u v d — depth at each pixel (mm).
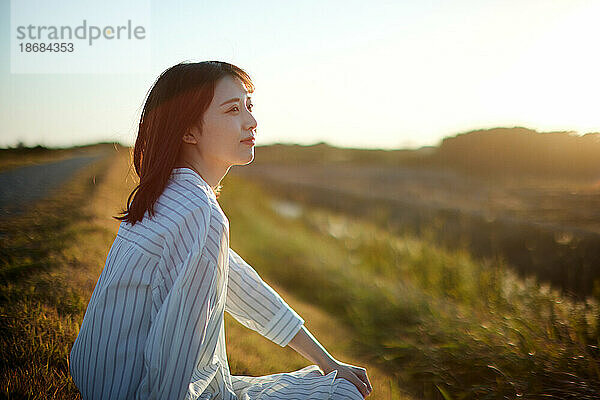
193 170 1476
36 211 6715
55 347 2377
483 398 2715
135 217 1382
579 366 2877
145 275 1306
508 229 9758
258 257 7414
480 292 4621
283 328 1692
